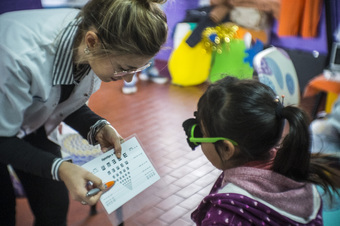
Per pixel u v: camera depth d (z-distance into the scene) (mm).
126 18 1039
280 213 919
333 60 3104
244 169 983
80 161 2729
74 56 1213
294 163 990
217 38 3746
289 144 970
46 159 1173
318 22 3941
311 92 3006
